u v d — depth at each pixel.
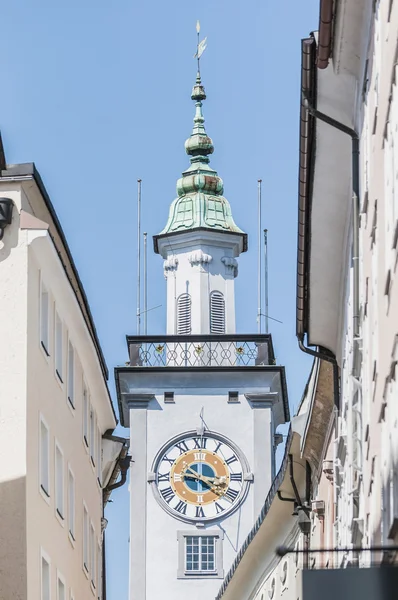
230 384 95.38
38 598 36.69
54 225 39.50
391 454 24.19
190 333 101.44
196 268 102.62
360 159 30.44
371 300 28.28
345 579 16.36
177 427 94.81
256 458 94.06
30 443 36.53
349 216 33.56
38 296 38.03
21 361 36.47
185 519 93.19
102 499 53.19
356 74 29.70
